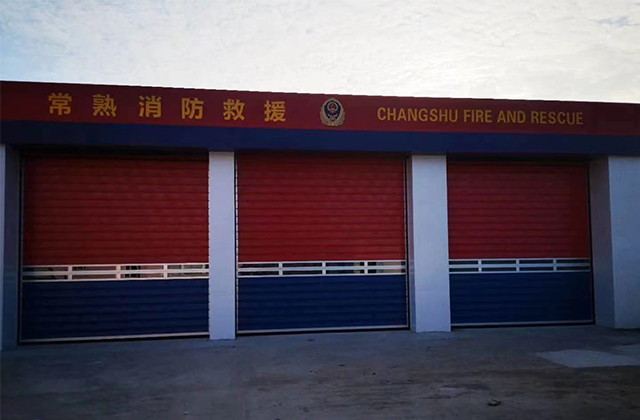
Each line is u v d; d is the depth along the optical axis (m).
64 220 10.37
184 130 10.12
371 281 11.20
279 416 6.01
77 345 10.06
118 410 6.29
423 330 10.98
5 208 9.69
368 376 7.66
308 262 11.02
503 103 11.09
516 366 8.19
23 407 6.43
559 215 11.89
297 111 10.46
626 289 11.52
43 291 10.27
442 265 11.09
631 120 11.52
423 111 10.84
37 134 9.70
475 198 11.62
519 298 11.67
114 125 9.91
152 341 10.34
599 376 7.58
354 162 11.24
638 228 11.62
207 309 10.65
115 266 10.45
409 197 11.23
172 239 10.62
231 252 10.53
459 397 6.62
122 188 10.53
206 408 6.32
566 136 11.27
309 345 9.84
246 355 9.09
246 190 10.88
